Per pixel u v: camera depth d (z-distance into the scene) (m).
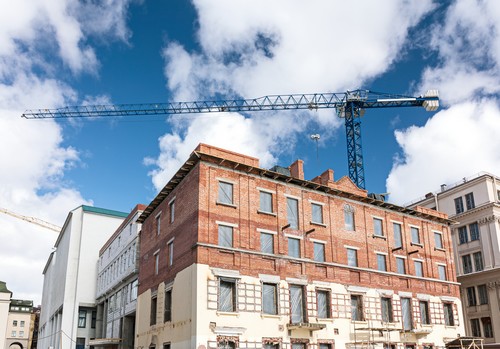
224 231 37.28
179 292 37.31
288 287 38.56
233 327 34.59
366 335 41.41
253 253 37.62
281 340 36.53
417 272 48.50
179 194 40.97
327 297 40.81
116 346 61.31
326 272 41.25
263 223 39.31
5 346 138.88
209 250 35.75
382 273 44.97
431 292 48.38
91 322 81.06
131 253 59.09
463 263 61.38
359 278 43.22
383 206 48.25
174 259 39.50
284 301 37.88
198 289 34.19
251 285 36.72
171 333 37.66
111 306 68.12
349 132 88.44
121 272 63.19
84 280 80.81
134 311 55.06
